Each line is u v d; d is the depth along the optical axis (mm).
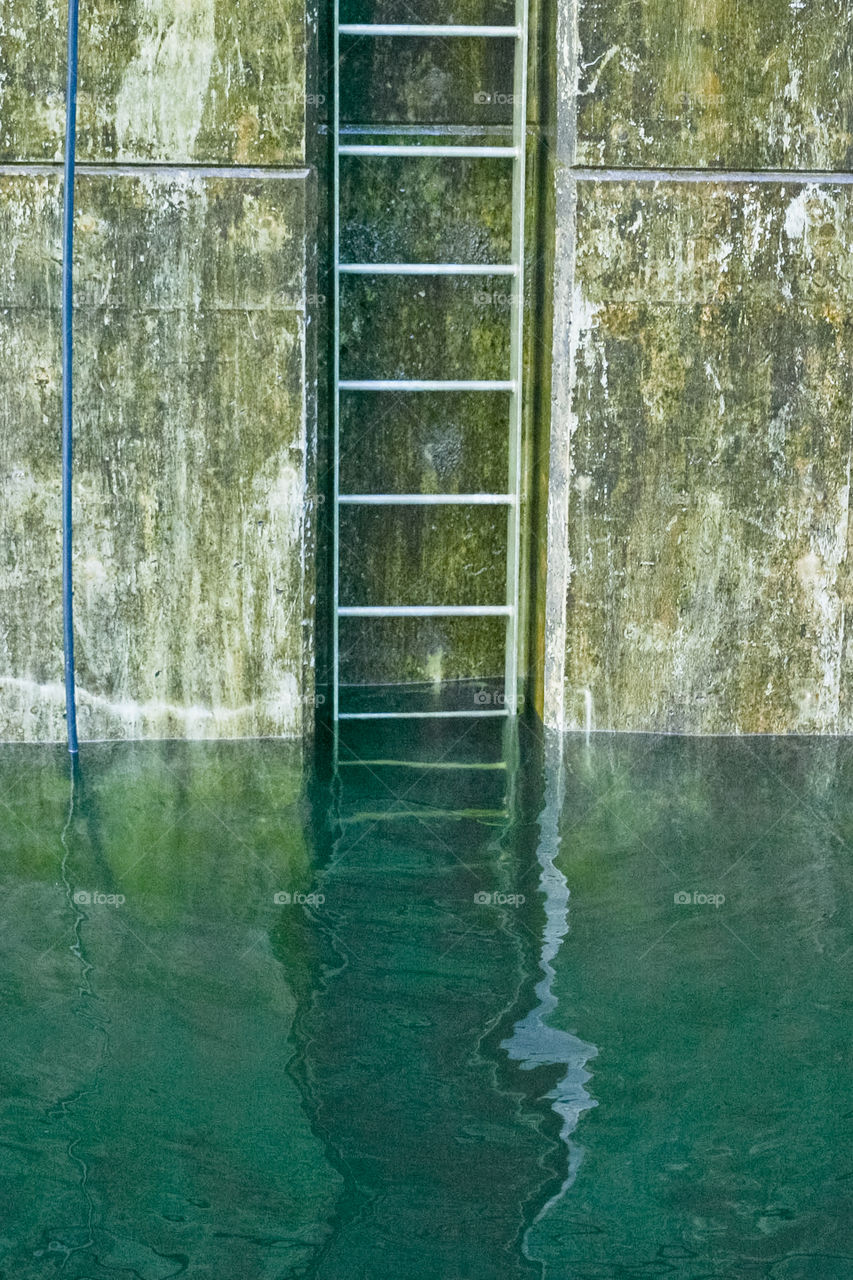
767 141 5719
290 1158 3551
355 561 6621
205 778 5695
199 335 5691
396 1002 4227
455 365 6555
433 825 5316
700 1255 3256
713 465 5953
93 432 5734
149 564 5867
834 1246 3285
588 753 5996
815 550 6023
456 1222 3352
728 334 5859
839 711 6180
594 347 5863
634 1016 4176
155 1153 3586
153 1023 4117
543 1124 3695
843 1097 3834
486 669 6777
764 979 4363
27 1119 3699
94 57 5453
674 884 4906
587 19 5586
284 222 5625
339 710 6473
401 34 6105
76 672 5949
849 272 5828
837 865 5047
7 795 5488
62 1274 3170
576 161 5707
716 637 6102
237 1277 3154
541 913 4711
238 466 5805
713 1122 3727
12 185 5539
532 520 6504
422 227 6422
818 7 5617
